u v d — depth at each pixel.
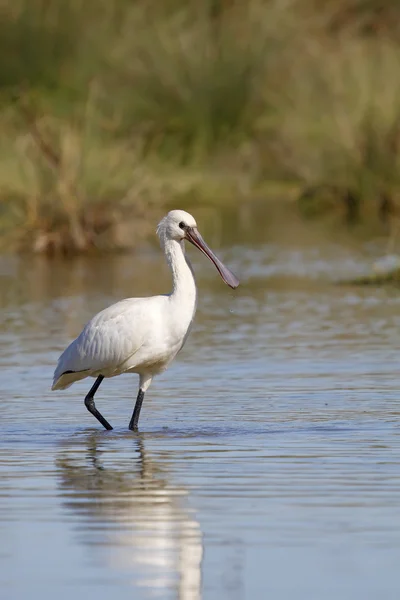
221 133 33.53
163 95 33.03
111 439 11.18
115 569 7.61
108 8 33.53
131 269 23.59
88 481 9.62
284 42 33.62
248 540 8.09
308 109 32.56
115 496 9.17
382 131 30.92
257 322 17.89
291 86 33.12
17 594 7.20
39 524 8.49
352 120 31.38
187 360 15.10
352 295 20.22
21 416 12.20
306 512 8.68
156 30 33.66
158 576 7.48
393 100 31.20
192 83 33.25
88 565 7.68
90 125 29.16
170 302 11.91
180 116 33.19
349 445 10.70
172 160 32.38
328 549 7.89
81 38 32.94
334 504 8.86
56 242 25.77
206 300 20.09
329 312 18.61
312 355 15.23
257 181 33.75
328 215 30.61
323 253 24.92
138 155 30.33
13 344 16.39
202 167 33.00
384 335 16.58
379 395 12.84
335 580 7.36
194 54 33.44
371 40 33.69
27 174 27.08
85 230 25.95
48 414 12.31
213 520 8.53
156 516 8.63
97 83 31.92
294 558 7.74
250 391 13.17
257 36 33.78
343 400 12.62
